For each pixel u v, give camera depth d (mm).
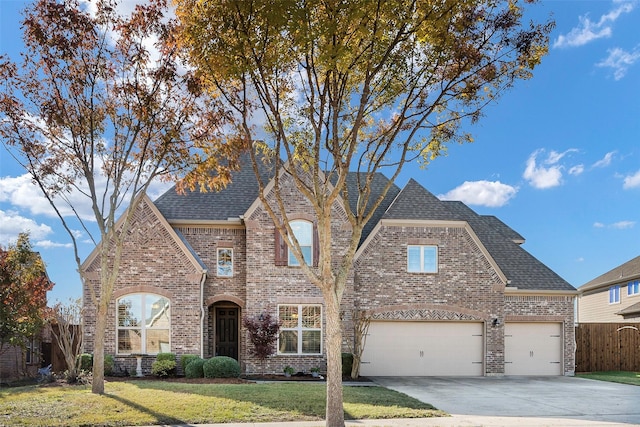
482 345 26047
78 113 17688
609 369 28453
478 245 26375
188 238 25531
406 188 27391
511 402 17406
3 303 20891
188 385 18344
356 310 25156
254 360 23891
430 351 25703
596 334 28609
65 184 18297
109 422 13383
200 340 23484
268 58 13430
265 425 13352
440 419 14328
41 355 26875
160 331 23375
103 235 17531
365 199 14328
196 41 13711
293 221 24891
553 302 27203
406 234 25984
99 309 17156
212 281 25375
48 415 13914
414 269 25891
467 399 17953
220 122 18375
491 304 26188
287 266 24547
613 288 40906
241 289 25469
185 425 13336
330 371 13172
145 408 14609
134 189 18094
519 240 31906
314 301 24484
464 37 14234
